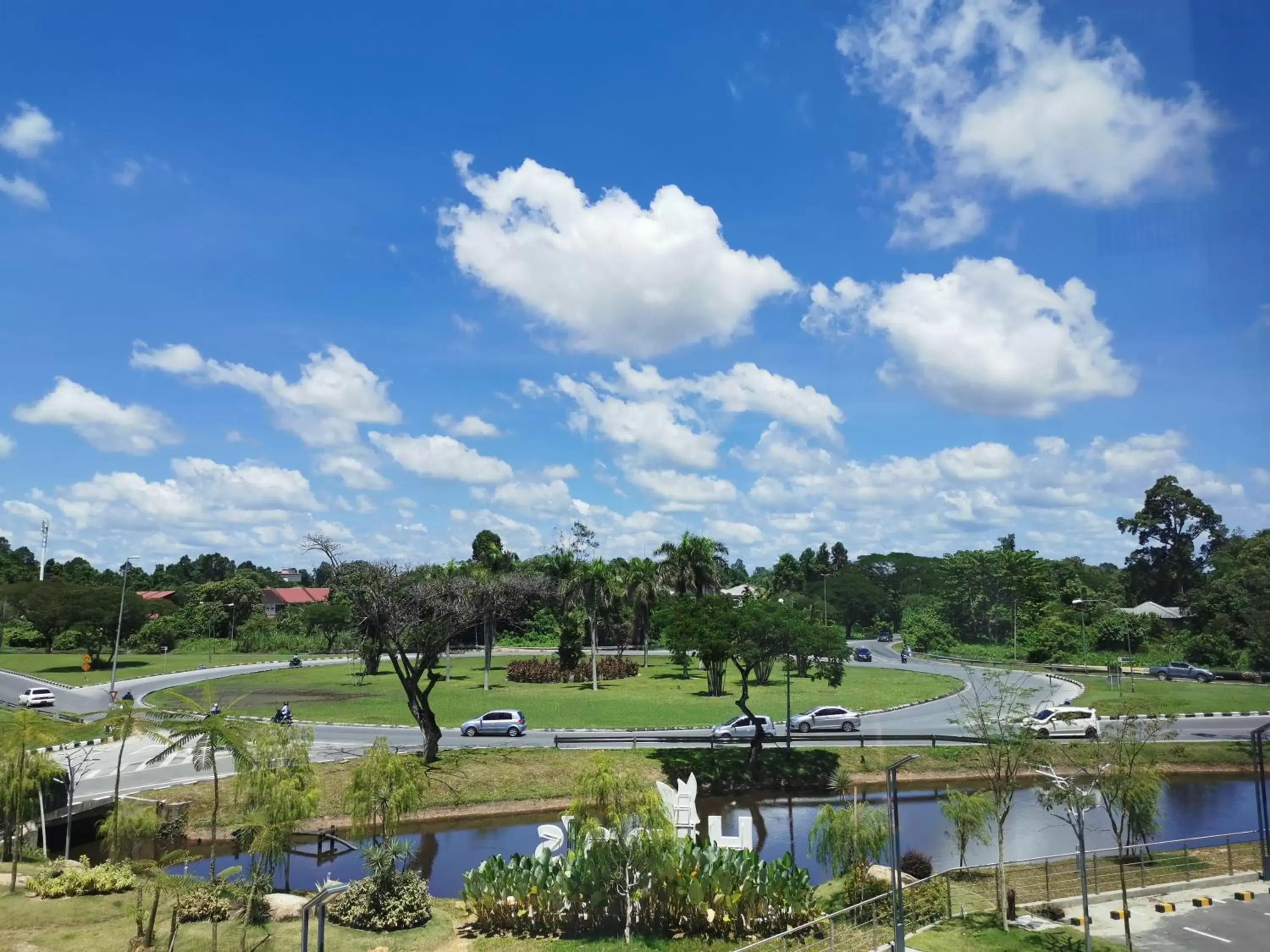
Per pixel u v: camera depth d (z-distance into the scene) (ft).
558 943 77.87
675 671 310.65
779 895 78.33
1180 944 68.80
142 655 392.06
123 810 102.58
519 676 284.82
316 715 203.41
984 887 86.58
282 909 83.20
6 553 557.33
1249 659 271.28
